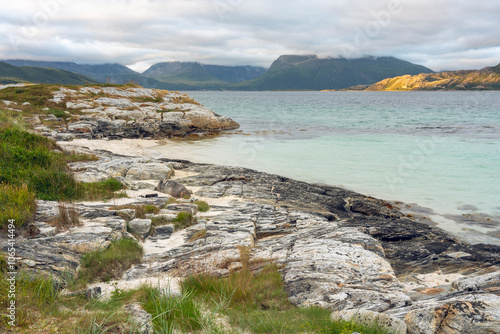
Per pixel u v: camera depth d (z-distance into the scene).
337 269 8.72
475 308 5.32
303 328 5.66
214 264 9.02
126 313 5.24
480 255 10.95
